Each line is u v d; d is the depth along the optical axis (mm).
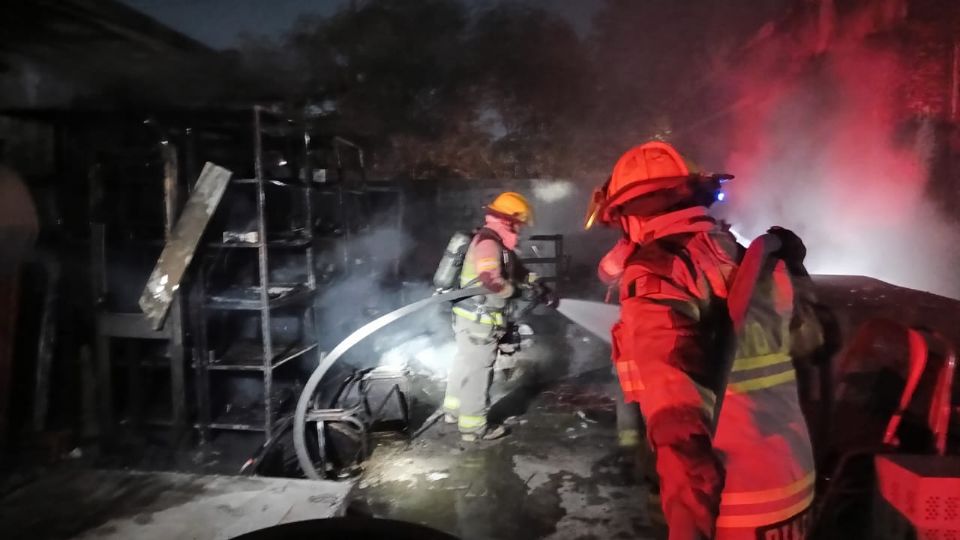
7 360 3549
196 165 4301
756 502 1429
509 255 4047
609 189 1615
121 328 4059
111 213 4207
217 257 4262
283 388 4703
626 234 1585
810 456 1541
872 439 2541
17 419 3869
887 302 3271
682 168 1526
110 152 4125
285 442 4191
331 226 5832
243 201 4723
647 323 1302
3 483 2840
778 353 1547
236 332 4758
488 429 4312
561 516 3211
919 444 2482
